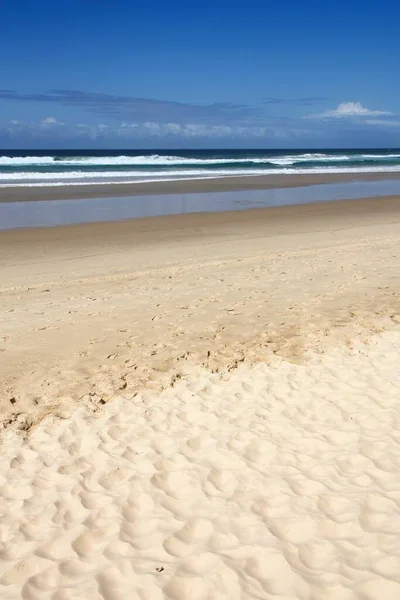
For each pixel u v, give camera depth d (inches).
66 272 518.6
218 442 228.5
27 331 345.7
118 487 202.1
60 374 284.2
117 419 245.3
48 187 1235.9
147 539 175.6
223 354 304.2
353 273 462.6
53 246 653.9
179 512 188.1
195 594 153.9
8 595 154.0
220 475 208.2
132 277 482.6
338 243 624.1
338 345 314.2
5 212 892.6
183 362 295.6
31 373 285.7
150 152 5172.2
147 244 663.8
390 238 653.3
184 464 214.8
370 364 292.8
